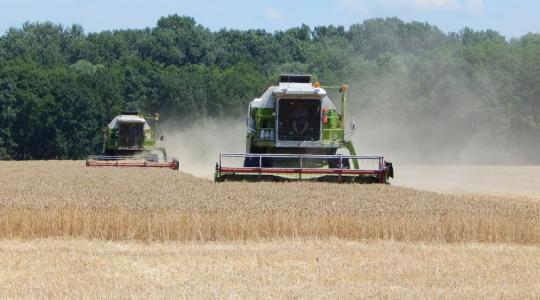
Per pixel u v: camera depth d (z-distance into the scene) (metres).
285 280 31.66
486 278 32.31
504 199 64.94
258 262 36.03
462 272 33.69
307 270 34.00
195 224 43.81
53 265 34.56
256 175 67.75
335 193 56.91
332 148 75.44
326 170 67.00
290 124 74.56
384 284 31.05
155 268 34.34
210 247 41.00
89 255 37.72
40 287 29.58
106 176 80.44
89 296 28.11
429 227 44.34
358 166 69.00
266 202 50.03
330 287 30.33
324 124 74.75
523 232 44.31
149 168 102.06
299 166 71.94
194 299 27.92
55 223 44.19
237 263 35.72
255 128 75.50
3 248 39.59
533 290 29.80
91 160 115.81
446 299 28.20
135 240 43.34
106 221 43.97
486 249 40.91
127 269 33.94
